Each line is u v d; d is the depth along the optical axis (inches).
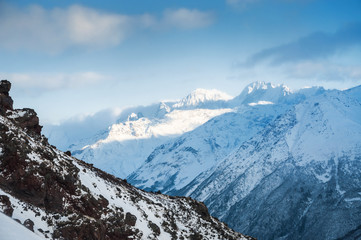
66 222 2154.3
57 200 2313.0
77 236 2156.7
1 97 2728.8
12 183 2145.7
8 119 2605.8
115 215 2655.0
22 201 2111.2
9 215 1892.2
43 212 2155.5
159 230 2962.6
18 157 2190.0
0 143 2201.0
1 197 1930.4
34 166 2265.0
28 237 1699.1
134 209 3002.0
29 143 2468.0
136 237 2657.5
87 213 2453.2
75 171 2667.3
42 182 2230.6
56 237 2038.6
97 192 2785.4
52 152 2689.5
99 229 2289.6
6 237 1601.9
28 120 2800.2
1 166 2143.2
